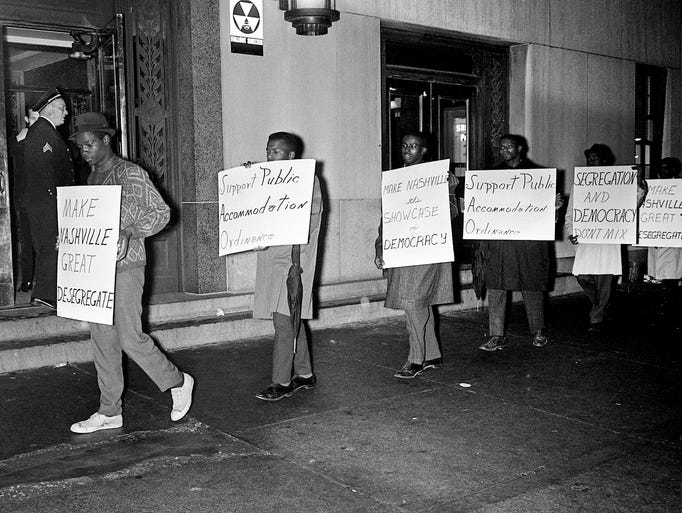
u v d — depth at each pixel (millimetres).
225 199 5402
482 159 11008
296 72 8484
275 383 5586
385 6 9289
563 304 10094
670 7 13406
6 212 6887
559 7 11422
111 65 8164
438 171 5922
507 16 10703
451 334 8094
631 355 7094
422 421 5121
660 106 13727
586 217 8078
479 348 7359
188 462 4336
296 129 8531
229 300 7887
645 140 13500
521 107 11172
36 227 6762
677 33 13609
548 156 11438
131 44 7762
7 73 9461
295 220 5184
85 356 6555
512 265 7094
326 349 7309
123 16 7324
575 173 8117
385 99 9789
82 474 4148
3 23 7254
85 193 4621
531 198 6973
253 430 4906
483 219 7098
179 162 8000
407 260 6016
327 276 8898
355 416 5215
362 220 9188
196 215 7867
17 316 6680
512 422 5117
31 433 4797
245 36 8047
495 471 4250
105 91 8188
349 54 8961
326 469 4262
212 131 7875
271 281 5402
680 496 3914
